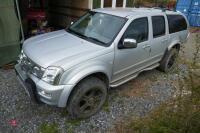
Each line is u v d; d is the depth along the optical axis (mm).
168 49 5645
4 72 5238
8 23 5371
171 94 4895
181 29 6105
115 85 4250
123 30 4086
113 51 3881
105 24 4324
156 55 5309
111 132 3551
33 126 3525
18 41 5680
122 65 4207
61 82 3217
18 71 3900
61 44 3865
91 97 3725
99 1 8344
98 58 3617
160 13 5238
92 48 3740
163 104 4211
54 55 3459
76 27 4684
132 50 4293
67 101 3457
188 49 8438
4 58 5516
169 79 5672
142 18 4586
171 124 3096
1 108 3873
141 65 4875
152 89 5094
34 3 9555
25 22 8023
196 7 13938
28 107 3973
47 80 3225
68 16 9383
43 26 8750
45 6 10180
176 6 15195
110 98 4523
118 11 4723
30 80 3416
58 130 3480
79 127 3592
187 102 2916
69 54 3486
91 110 3828
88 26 4496
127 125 3717
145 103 4469
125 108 4230
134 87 5109
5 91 4402
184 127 2869
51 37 4250
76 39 4105
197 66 3400
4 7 5223
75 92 3447
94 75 3723
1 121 3562
